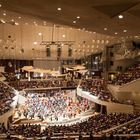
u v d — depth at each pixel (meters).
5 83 45.31
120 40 44.25
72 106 42.62
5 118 28.14
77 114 39.94
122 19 18.73
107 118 27.34
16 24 32.12
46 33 37.44
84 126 24.11
